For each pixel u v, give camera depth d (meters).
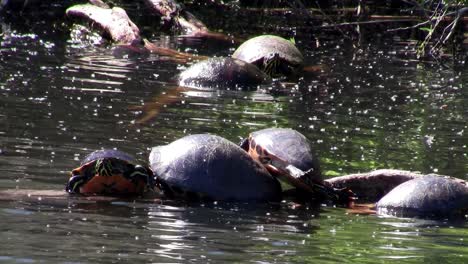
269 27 73.19
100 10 65.38
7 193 27.19
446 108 47.03
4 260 20.61
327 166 34.06
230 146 31.11
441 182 30.14
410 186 30.03
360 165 34.50
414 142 38.97
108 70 51.31
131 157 29.59
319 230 26.06
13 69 48.81
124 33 61.50
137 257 21.62
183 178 29.59
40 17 67.81
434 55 65.38
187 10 76.94
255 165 30.95
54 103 41.28
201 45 63.97
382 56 64.12
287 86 51.62
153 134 36.81
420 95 50.34
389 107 46.69
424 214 29.05
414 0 67.88
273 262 22.05
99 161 28.42
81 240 22.86
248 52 57.75
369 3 81.38
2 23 64.44
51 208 26.11
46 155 32.19
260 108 44.44
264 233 25.22
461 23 72.81
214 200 29.42
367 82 53.81
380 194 31.42
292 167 30.70
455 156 36.69
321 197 30.92
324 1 81.62
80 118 38.66
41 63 51.47
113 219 25.53
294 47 59.88
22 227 23.66
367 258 23.03
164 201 28.84
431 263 22.86
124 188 29.19
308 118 42.75
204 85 49.66
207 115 41.62
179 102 44.22
